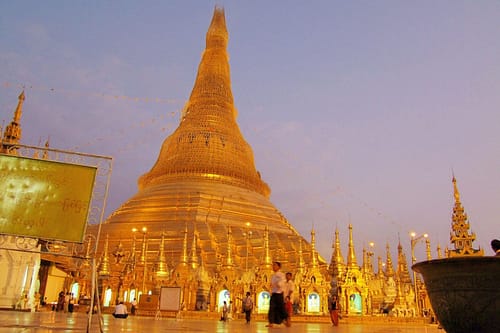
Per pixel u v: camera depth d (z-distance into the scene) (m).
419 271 13.68
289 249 75.62
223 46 112.50
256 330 18.84
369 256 76.62
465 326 12.13
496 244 14.99
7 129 46.84
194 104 102.38
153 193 86.25
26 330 13.14
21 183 13.91
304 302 58.31
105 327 18.02
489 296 11.86
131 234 77.38
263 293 58.50
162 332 15.42
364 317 51.50
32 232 13.65
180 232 74.81
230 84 109.44
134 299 56.84
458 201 45.47
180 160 91.88
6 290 36.69
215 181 89.25
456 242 44.34
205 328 20.45
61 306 53.41
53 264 57.84
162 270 63.91
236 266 66.31
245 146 99.69
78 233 13.91
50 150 14.49
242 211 84.12
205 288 60.81
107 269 65.50
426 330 30.05
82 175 14.38
